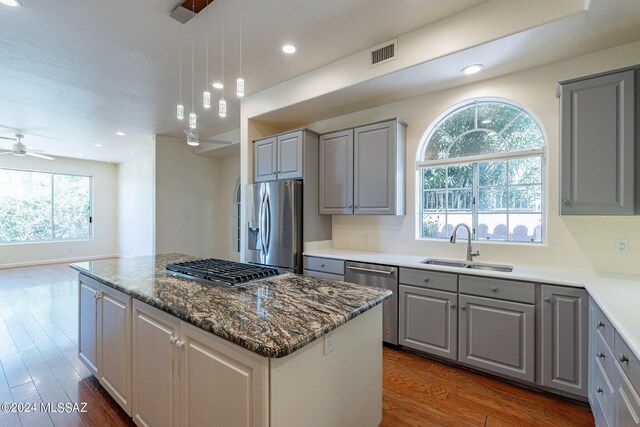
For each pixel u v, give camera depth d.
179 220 6.20
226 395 1.17
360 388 1.54
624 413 1.26
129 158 7.84
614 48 2.28
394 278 2.80
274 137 3.80
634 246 2.23
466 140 3.07
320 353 1.26
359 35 2.58
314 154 3.69
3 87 3.53
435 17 2.35
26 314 3.78
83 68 3.09
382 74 2.70
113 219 8.50
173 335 1.44
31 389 2.23
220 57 2.91
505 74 2.71
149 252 7.14
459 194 3.13
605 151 1.98
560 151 2.12
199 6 2.17
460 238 3.11
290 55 2.89
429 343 2.59
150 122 4.91
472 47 2.25
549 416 1.94
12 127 5.14
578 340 1.97
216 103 4.12
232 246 6.78
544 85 2.56
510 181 2.85
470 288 2.38
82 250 7.97
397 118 3.10
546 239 2.57
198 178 6.55
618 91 1.94
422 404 2.06
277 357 0.99
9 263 6.89
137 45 2.68
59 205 7.73
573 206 2.07
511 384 2.28
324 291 1.67
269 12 2.25
